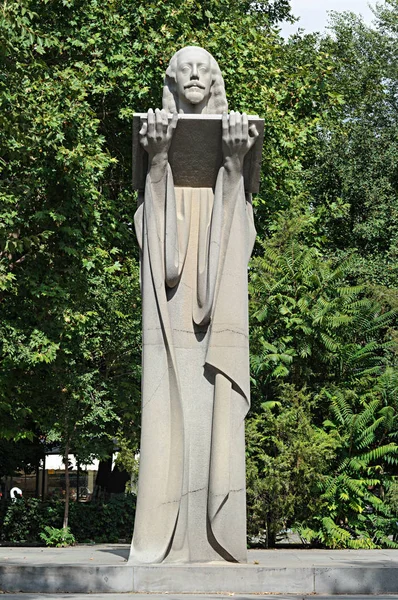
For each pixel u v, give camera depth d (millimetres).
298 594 9289
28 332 18422
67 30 21109
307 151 27453
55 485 32219
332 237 31000
